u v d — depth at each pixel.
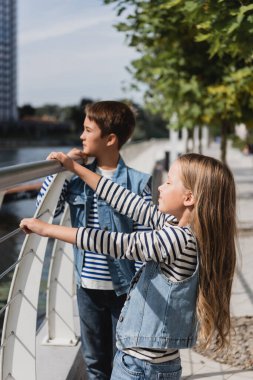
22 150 93.12
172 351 1.73
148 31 6.25
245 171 21.14
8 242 4.55
